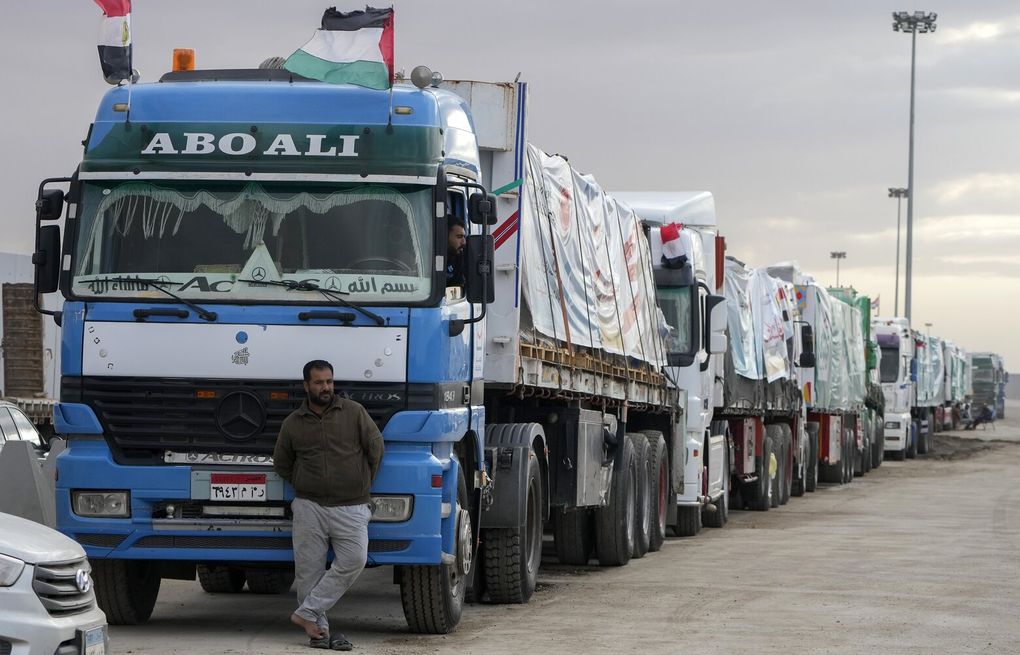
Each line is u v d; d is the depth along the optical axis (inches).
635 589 549.0
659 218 797.2
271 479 394.0
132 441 396.5
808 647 411.2
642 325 687.1
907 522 922.7
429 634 425.1
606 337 597.6
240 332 394.6
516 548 487.5
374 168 399.5
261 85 409.4
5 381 975.0
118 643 394.9
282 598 521.3
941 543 763.4
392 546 394.3
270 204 400.8
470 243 402.9
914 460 1974.7
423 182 398.3
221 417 394.3
